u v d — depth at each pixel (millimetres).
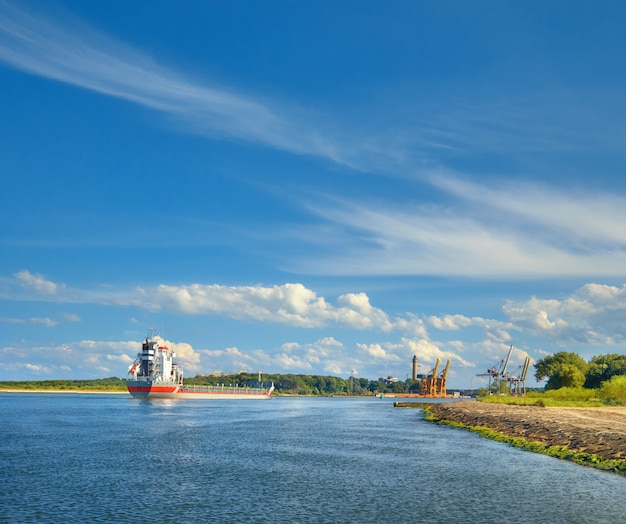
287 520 28328
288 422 100562
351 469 44094
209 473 42438
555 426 64125
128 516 29219
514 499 32719
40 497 33781
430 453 53969
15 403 175875
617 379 128875
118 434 73500
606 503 31672
